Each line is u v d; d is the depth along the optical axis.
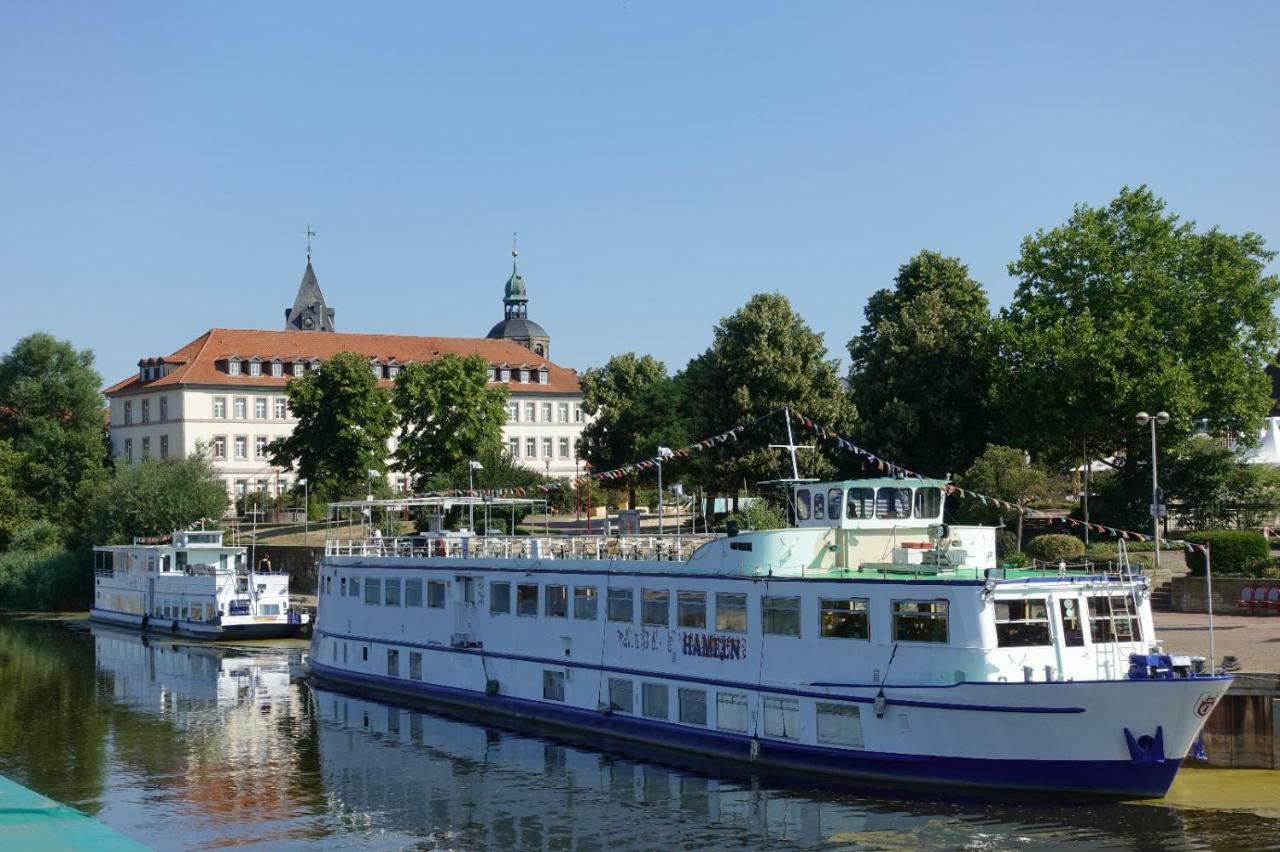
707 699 38.72
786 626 36.53
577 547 47.62
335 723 47.44
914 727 33.38
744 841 30.89
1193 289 71.44
